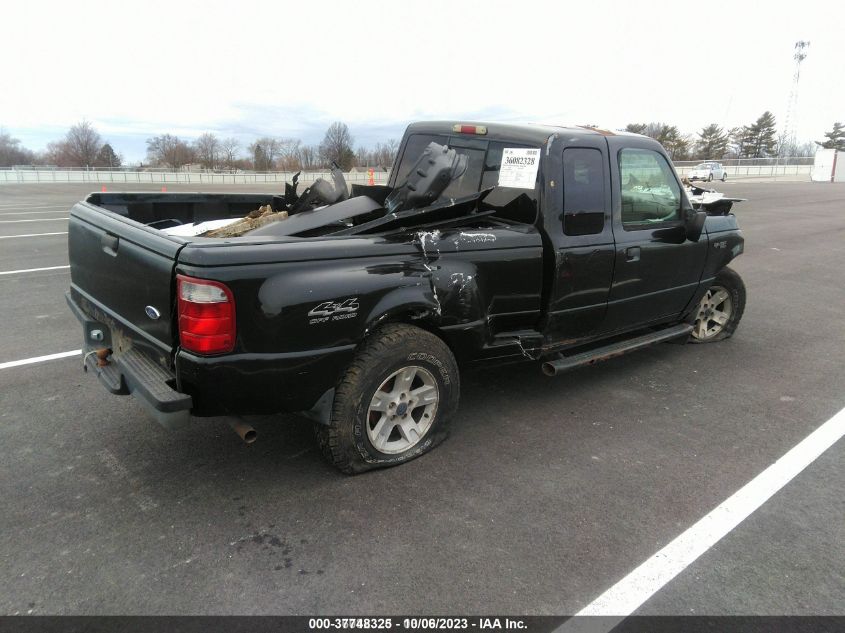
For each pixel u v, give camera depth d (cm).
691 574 257
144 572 250
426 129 463
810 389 468
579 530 285
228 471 330
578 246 388
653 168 443
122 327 320
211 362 263
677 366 518
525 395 450
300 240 291
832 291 821
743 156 8819
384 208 372
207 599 236
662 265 454
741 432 393
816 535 286
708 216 516
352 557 262
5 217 1591
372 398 316
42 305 658
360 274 297
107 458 341
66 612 228
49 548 263
